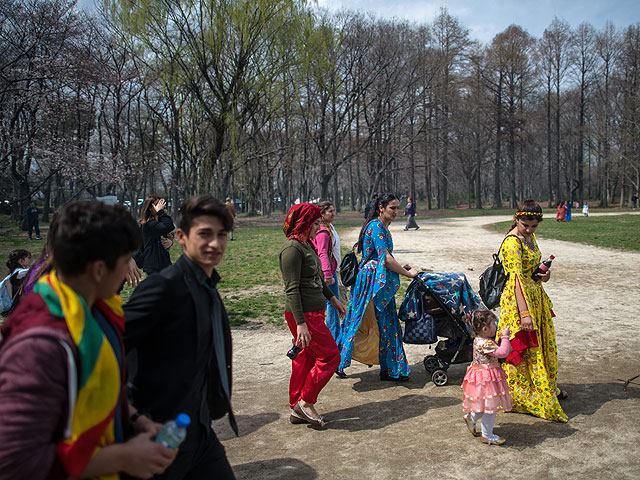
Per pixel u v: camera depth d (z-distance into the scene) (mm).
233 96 29203
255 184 43031
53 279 1457
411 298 4996
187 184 34000
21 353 1285
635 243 18500
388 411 4367
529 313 4023
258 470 3381
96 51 29578
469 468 3328
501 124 56188
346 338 5102
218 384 2127
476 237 23453
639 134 48906
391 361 5082
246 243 22406
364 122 51188
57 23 23547
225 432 4035
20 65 23484
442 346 5082
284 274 3920
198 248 2021
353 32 37812
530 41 54625
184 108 30531
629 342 6320
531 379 4164
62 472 1350
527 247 4168
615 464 3314
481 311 3830
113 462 1440
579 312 8070
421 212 56250
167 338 1941
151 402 1936
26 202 29891
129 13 24562
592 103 56531
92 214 1468
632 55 50406
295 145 38156
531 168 77312
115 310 1643
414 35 40438
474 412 3723
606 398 4500
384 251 4930
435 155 54344
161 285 1923
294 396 4160
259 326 7656
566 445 3611
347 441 3799
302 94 38812
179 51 26781
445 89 41531
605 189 60875
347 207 90875
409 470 3326
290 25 28125
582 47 55281
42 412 1269
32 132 25875
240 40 27250
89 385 1385
